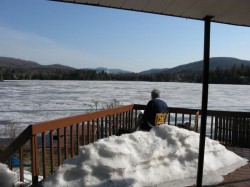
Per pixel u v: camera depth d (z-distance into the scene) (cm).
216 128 747
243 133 695
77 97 4300
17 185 406
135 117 791
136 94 5134
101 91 5878
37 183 409
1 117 2280
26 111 2647
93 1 354
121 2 362
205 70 400
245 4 363
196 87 8950
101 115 608
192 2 359
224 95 5691
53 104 3259
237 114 705
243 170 482
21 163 415
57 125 449
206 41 405
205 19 411
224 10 386
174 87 8781
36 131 404
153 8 384
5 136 1495
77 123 510
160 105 604
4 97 4219
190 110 739
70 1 355
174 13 403
